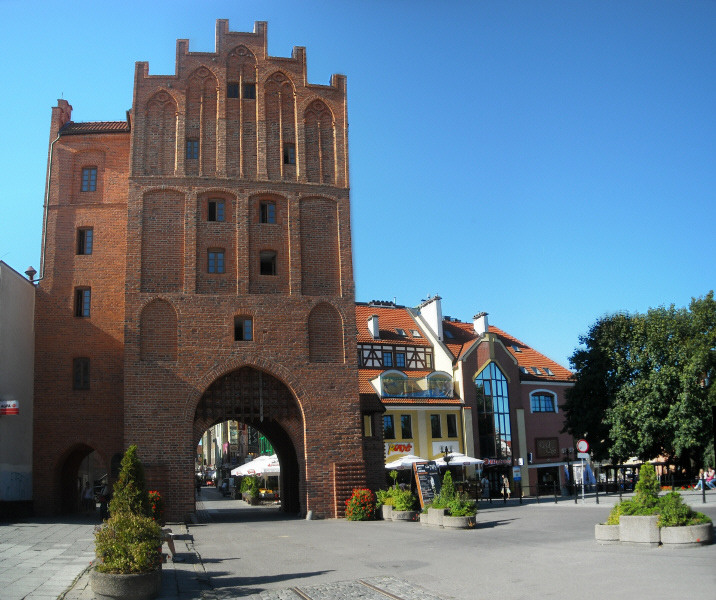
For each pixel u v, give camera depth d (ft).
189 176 109.40
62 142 118.01
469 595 38.88
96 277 114.32
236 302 106.42
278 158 114.11
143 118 110.73
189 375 102.17
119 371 112.06
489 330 201.26
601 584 38.99
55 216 115.75
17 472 103.04
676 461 131.64
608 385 135.64
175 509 97.55
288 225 111.65
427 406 160.15
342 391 107.96
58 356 111.45
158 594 41.96
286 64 118.21
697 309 129.39
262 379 107.14
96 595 40.19
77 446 110.73
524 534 68.80
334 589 43.16
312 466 104.22
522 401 177.99
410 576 46.68
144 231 106.42
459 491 84.38
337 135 118.21
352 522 95.91
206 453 456.04
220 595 42.27
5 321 100.78
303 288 110.11
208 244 108.06
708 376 124.88
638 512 53.98
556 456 179.93
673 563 44.16
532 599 36.47
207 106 113.60
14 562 55.01
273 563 55.57
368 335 170.19
